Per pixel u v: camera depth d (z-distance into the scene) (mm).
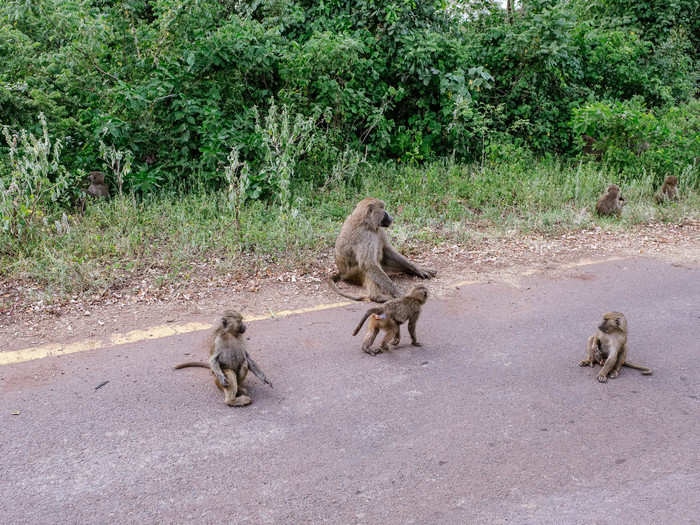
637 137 12250
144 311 5953
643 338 5598
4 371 4730
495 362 5121
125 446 3867
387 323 5164
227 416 4242
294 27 12352
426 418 4254
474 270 7500
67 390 4488
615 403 4477
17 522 3199
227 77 10344
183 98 9680
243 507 3346
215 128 9641
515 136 13461
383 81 12195
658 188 11508
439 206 10219
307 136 10242
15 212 7273
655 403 4484
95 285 6406
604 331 4887
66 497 3396
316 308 6234
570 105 13625
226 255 7496
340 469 3686
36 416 4152
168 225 8484
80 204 8906
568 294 6688
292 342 5418
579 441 3988
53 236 7562
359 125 11836
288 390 4617
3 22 10359
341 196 10211
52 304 5969
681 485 3537
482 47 13633
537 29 12805
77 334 5406
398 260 7250
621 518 3258
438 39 12109
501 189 10781
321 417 4258
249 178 9352
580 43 14367
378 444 3943
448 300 6520
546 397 4559
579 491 3484
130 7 10141
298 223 8562
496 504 3377
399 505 3371
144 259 7281
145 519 3242
